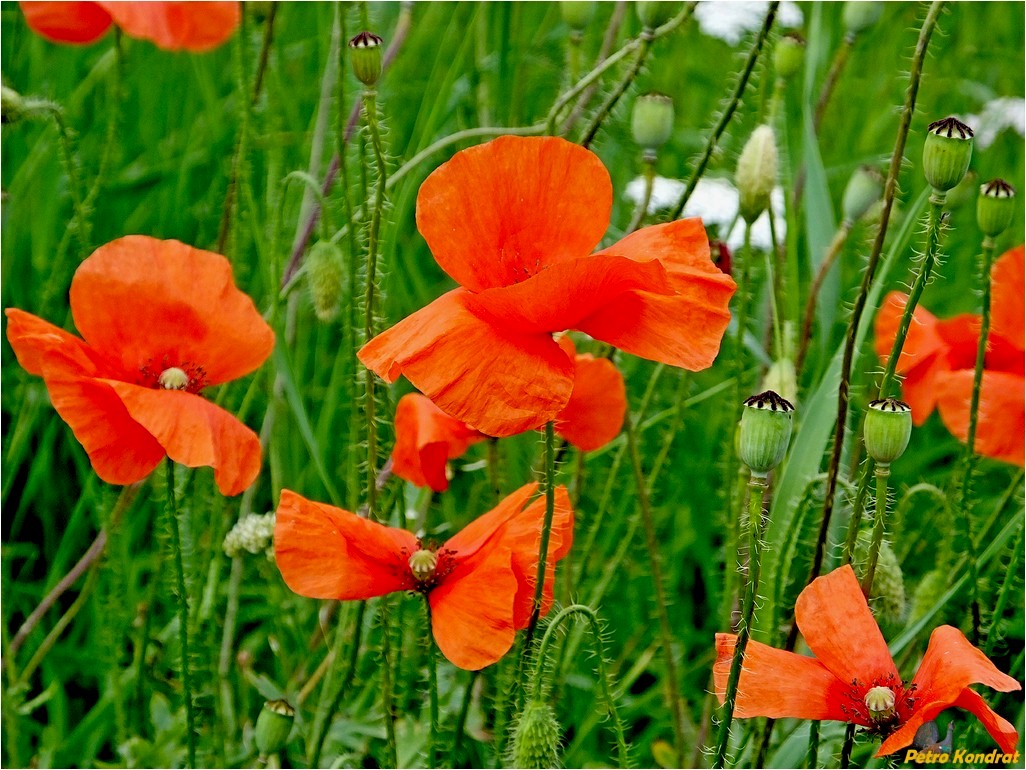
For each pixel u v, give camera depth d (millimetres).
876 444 964
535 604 978
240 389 1193
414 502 1111
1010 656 1102
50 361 989
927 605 1060
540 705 974
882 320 1068
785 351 1069
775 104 1075
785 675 966
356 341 1040
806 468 1050
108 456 995
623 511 1127
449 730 1065
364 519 1004
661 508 1181
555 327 947
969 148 956
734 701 946
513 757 992
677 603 1174
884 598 1030
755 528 935
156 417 986
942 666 957
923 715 940
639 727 1167
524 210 964
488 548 995
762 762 1021
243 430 1007
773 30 1108
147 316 1013
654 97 1061
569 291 935
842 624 970
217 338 1020
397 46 1136
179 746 1075
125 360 1015
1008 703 1055
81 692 1167
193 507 1113
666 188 1166
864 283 1000
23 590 1160
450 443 1066
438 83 1212
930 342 1072
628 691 1171
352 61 1003
